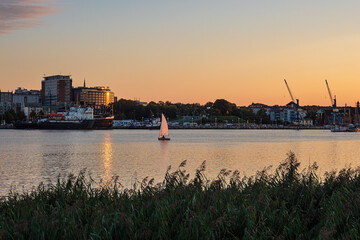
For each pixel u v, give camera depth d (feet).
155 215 51.85
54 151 368.89
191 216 51.39
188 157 309.22
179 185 68.80
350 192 65.46
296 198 63.31
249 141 573.33
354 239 46.52
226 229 49.55
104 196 70.79
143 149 399.65
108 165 249.75
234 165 248.73
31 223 50.47
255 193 65.92
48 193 72.08
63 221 51.31
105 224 50.44
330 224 49.75
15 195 77.46
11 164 254.27
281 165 79.36
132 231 48.24
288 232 50.19
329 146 470.39
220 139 628.28
